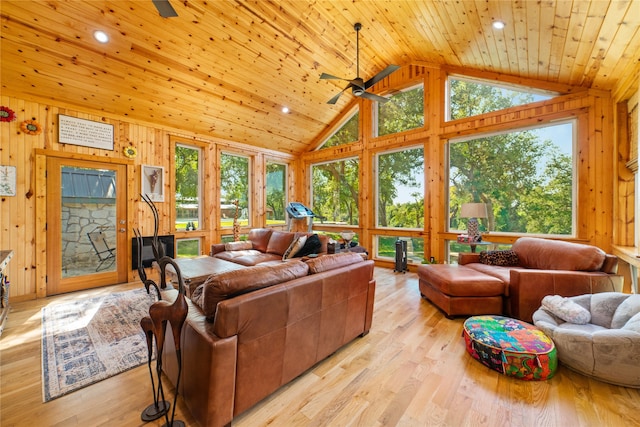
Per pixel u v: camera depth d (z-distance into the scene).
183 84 4.15
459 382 1.83
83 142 3.88
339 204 6.44
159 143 4.67
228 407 1.42
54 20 2.88
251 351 1.51
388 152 5.56
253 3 3.34
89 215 3.96
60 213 3.73
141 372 1.95
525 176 4.07
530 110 3.95
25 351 2.21
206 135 5.32
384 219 5.65
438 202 4.80
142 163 4.46
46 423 1.49
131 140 4.34
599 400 1.65
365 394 1.72
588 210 3.55
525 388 1.77
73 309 3.14
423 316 2.98
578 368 1.87
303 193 7.06
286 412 1.58
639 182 2.85
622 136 3.32
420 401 1.66
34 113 3.52
